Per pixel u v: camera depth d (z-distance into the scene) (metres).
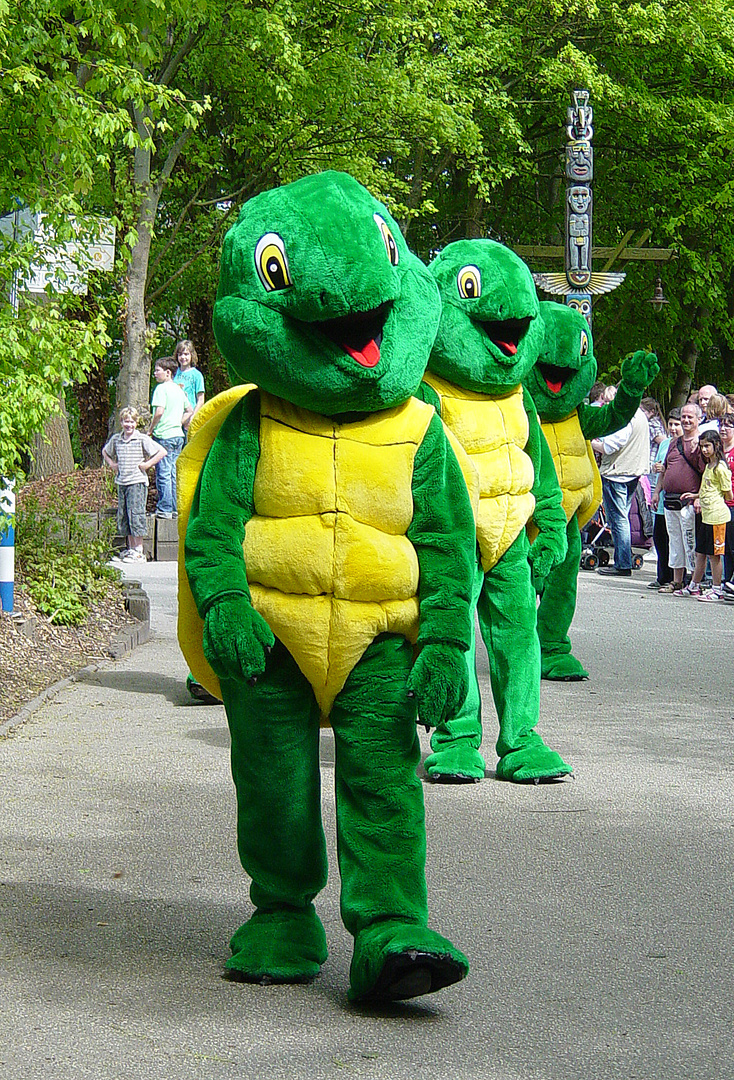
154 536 19.11
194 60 22.39
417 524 4.45
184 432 19.34
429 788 7.41
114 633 11.94
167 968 4.66
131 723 8.78
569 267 23.09
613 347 34.44
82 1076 3.81
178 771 7.50
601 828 6.59
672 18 28.58
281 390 4.33
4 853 5.97
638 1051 4.06
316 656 4.34
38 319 8.74
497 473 7.47
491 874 5.83
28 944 4.87
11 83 8.51
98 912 5.23
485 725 9.06
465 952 4.89
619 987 4.58
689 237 32.34
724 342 37.03
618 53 29.45
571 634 13.14
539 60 27.45
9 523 9.66
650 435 19.56
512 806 7.00
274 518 4.39
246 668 4.14
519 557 7.75
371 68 22.88
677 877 5.82
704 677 10.91
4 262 8.91
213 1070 3.87
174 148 22.67
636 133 30.73
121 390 22.78
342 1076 3.84
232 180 27.16
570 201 22.86
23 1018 4.22
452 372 7.41
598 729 8.94
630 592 16.45
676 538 16.16
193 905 5.32
